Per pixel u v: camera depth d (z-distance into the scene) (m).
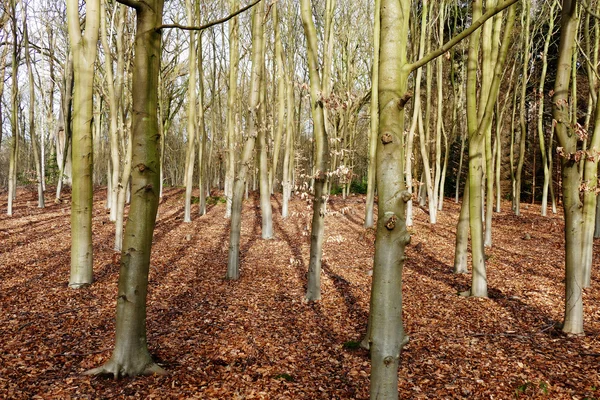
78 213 7.43
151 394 3.89
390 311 2.74
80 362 4.54
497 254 11.66
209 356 4.89
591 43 15.81
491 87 7.26
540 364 4.76
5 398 3.72
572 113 14.66
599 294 7.73
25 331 5.35
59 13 20.16
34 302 6.52
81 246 7.47
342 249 12.19
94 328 5.58
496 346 5.33
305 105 29.33
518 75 19.00
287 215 17.81
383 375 2.75
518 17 19.08
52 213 17.83
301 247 12.37
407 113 21.28
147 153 4.01
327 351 5.20
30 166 33.59
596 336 5.59
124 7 11.98
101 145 34.22
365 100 21.59
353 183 30.73
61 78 22.97
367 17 23.12
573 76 13.42
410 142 14.24
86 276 7.54
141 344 4.29
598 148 6.57
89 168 7.48
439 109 16.97
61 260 9.48
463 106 21.98
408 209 15.73
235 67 15.76
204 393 3.97
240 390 4.08
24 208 19.56
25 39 17.95
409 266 10.23
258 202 22.88
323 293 7.78
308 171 27.33
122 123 15.91
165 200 23.66
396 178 2.73
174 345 5.17
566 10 5.49
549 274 9.41
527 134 25.50
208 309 6.69
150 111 4.01
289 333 5.79
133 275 4.15
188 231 14.74
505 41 7.12
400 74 2.76
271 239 13.60
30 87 18.86
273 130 22.94
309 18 6.59
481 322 6.29
